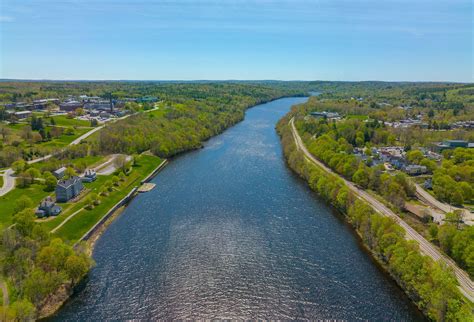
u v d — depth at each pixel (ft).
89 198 530.68
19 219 402.11
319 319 313.53
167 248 430.20
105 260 402.11
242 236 461.78
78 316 313.94
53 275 332.80
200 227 486.38
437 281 312.71
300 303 333.62
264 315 318.24
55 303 327.67
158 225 493.36
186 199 590.96
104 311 320.50
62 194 536.01
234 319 313.12
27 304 294.46
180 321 310.45
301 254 419.95
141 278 368.89
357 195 578.66
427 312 312.91
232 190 634.02
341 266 395.75
